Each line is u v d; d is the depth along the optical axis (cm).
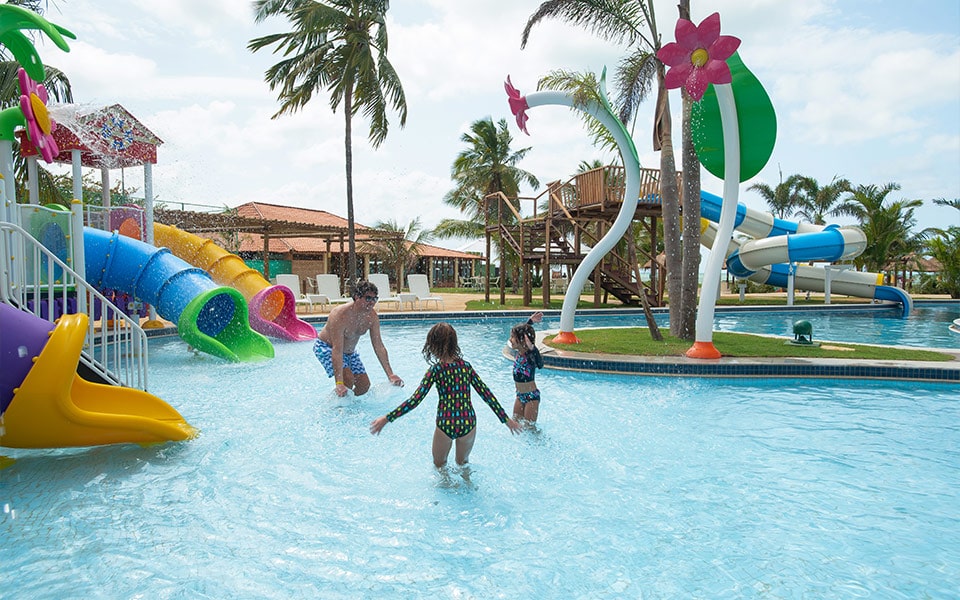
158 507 367
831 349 913
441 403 406
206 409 601
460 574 291
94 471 427
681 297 1063
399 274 3431
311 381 752
